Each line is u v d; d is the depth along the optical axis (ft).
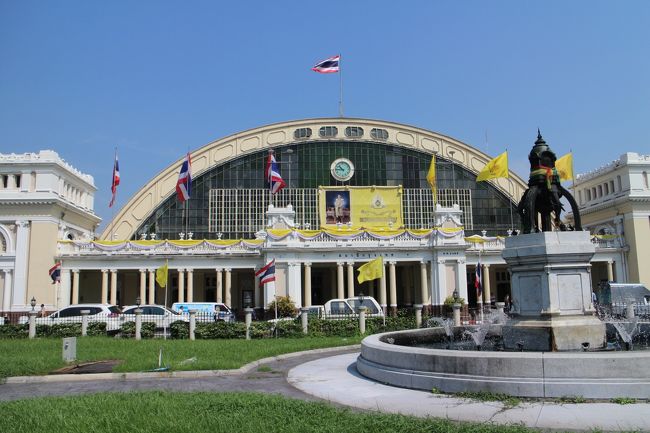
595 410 45.14
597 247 262.26
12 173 234.38
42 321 144.66
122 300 268.21
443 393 54.44
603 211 282.56
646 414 43.42
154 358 86.48
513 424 41.09
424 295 226.58
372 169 310.45
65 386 67.51
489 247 254.68
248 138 306.55
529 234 66.23
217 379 71.51
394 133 314.96
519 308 66.74
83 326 139.33
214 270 252.21
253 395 53.06
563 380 49.32
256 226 298.15
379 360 64.54
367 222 297.74
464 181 315.37
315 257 225.76
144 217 294.05
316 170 306.96
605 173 282.97
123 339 127.24
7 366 78.38
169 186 298.15
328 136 309.83
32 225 230.89
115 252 237.04
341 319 140.36
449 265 228.43
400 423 40.24
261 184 303.48
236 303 277.03
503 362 51.65
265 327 133.28
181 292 239.09
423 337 87.04
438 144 316.19
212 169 301.84
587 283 63.72
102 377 73.05
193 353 93.66
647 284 257.75
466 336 90.74
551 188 68.08
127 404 48.37
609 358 48.88
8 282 227.40
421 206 308.19
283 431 38.45
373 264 164.76
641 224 262.67
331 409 45.85
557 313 62.49
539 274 64.59
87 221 273.33
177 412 44.57
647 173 266.57
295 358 95.91
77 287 233.76
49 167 233.76
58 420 42.29
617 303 172.45
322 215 296.30
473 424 40.60
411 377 58.08
